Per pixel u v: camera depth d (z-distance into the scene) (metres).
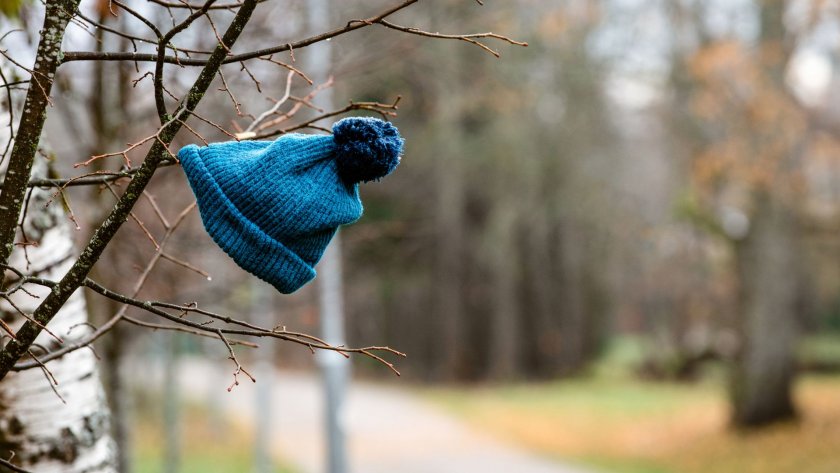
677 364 33.72
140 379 21.92
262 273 1.80
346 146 1.88
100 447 2.89
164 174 4.82
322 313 8.80
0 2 2.97
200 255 6.19
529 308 35.94
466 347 33.81
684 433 18.73
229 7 1.92
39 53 1.84
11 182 1.86
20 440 2.72
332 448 8.68
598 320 38.31
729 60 12.92
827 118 14.13
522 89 13.04
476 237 31.45
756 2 14.05
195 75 4.50
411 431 19.61
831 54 14.20
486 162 26.09
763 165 13.71
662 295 35.75
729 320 32.56
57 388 2.77
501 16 7.57
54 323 2.76
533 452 16.86
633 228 30.34
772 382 17.70
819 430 16.59
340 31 1.85
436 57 8.69
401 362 36.59
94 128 4.77
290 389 30.45
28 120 1.85
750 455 15.80
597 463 15.71
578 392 29.72
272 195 1.80
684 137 15.98
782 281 17.69
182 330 2.36
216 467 15.05
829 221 17.62
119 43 4.26
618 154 28.48
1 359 1.86
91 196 5.03
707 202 17.92
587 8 15.09
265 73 4.88
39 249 2.73
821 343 37.38
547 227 32.84
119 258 5.27
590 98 24.05
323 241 1.92
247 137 2.01
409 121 19.45
